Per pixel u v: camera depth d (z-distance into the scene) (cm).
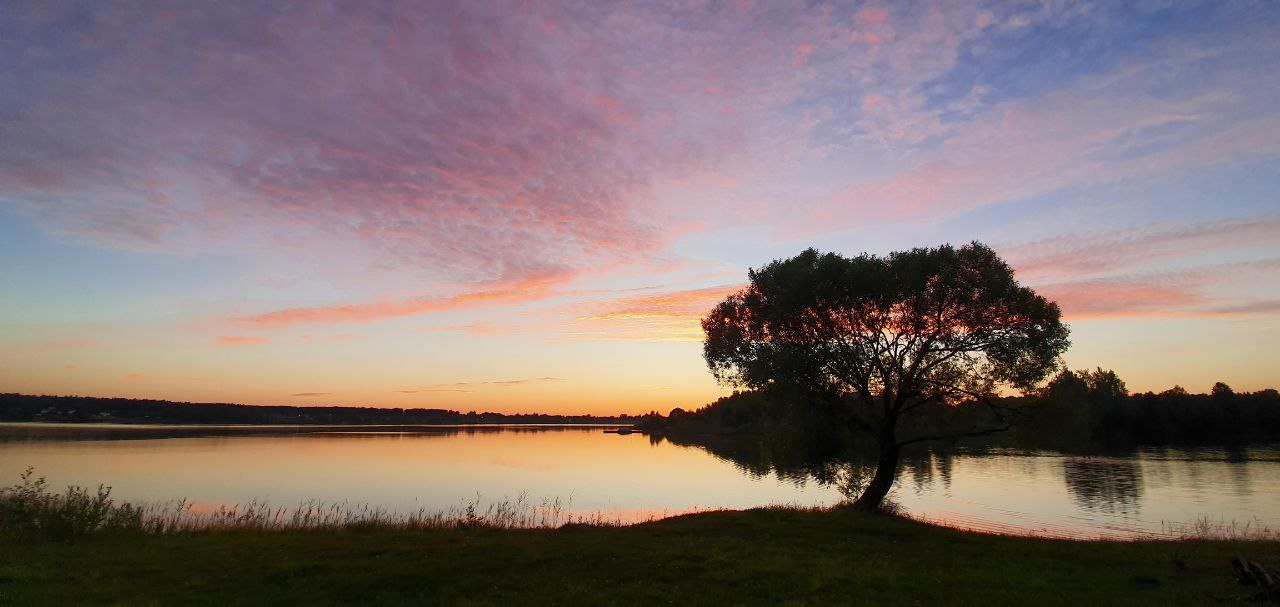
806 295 2986
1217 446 10238
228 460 7475
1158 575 1562
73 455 7494
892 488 5303
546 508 4153
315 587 1423
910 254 2944
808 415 2994
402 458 8762
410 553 1762
